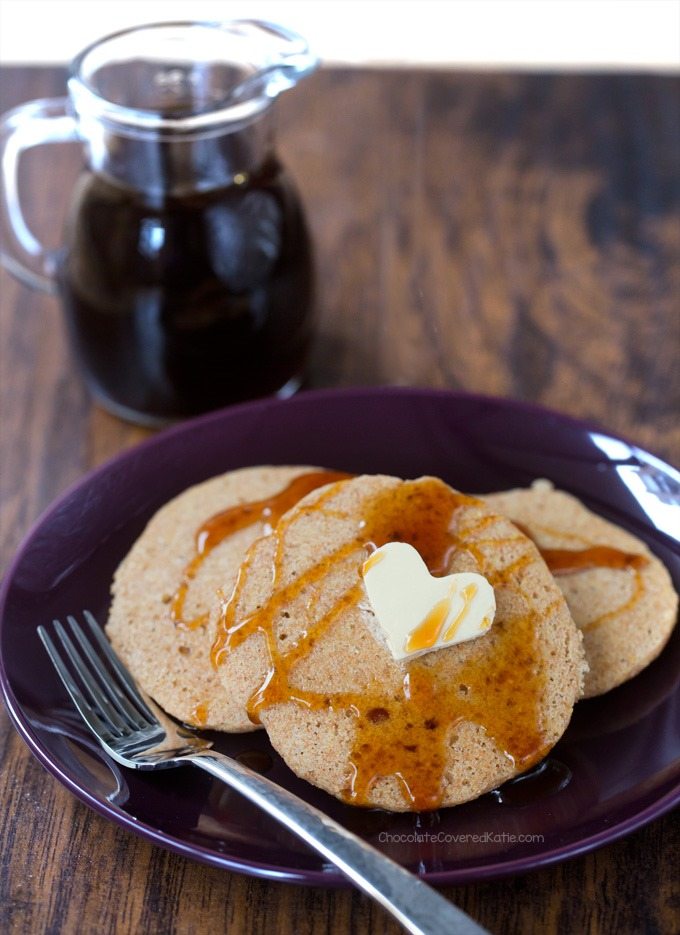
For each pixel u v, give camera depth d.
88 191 0.59
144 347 0.60
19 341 0.67
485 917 0.46
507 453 0.57
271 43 0.60
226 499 0.56
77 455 0.62
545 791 0.47
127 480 0.56
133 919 0.46
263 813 0.47
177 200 0.58
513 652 0.49
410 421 0.58
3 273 0.71
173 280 0.58
